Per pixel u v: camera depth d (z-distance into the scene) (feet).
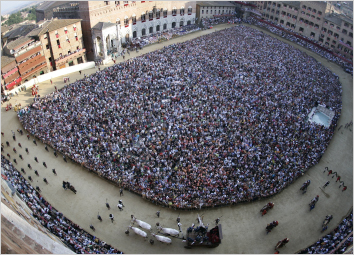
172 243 128.88
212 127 185.88
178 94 222.28
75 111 195.83
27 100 222.28
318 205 154.81
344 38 342.64
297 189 162.20
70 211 141.18
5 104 216.13
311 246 130.52
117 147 168.66
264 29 417.08
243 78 256.52
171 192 145.18
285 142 181.88
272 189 153.28
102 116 193.26
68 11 305.94
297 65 292.40
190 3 399.24
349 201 159.84
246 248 129.49
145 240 130.00
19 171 159.74
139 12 351.25
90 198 148.36
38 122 187.62
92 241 124.88
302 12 389.39
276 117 204.95
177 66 265.54
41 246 88.43
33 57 249.34
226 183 149.79
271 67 280.31
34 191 144.77
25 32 270.87
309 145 186.50
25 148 175.22
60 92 221.46
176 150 165.78
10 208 92.27
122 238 130.41
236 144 173.37
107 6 306.14
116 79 239.71
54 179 157.28
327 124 219.82
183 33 372.99
